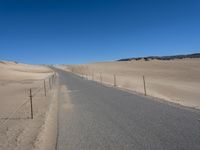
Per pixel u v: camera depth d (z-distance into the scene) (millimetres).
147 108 14070
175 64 99688
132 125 10195
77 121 11492
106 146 7727
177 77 61906
